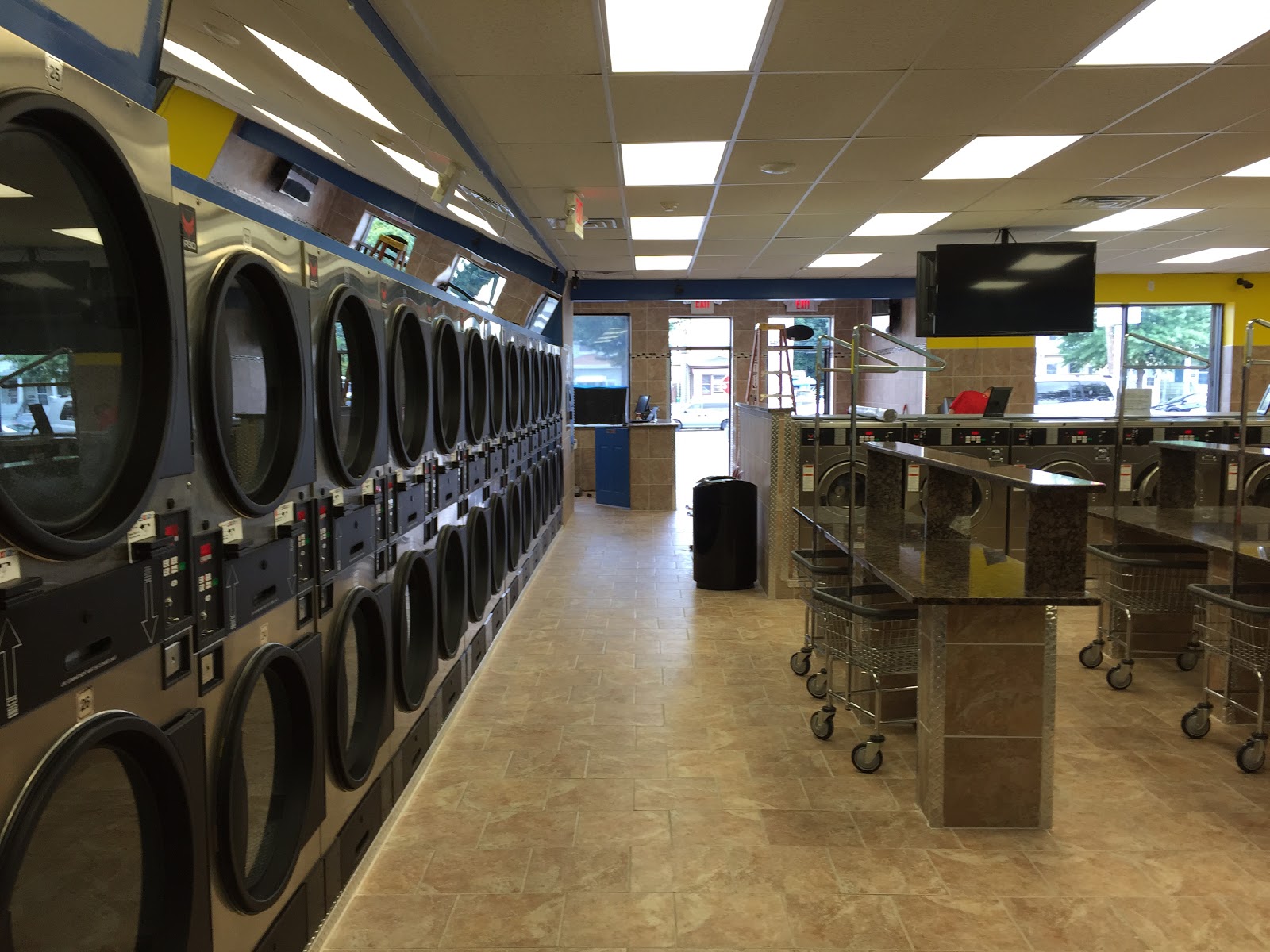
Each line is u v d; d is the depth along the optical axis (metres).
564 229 7.23
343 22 2.77
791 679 4.47
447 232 5.76
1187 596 4.51
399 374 3.38
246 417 1.98
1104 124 4.46
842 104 4.11
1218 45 3.46
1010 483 2.95
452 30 3.18
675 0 2.97
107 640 1.36
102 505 1.37
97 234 1.38
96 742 1.28
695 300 10.56
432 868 2.69
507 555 5.51
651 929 2.37
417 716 3.28
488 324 5.06
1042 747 2.90
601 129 4.46
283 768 2.20
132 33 1.59
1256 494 5.85
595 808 3.08
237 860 1.77
